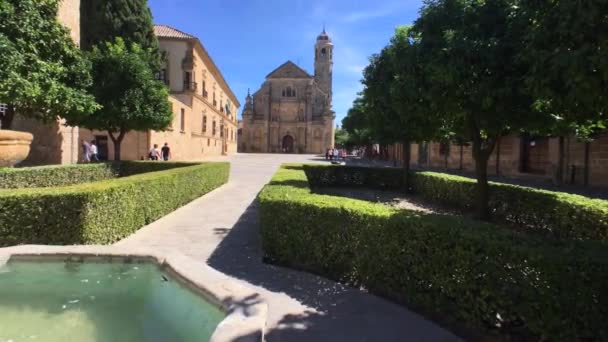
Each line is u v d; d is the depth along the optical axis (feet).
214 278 10.23
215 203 36.27
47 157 51.26
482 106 19.62
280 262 18.76
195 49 115.14
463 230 12.17
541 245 10.65
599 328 9.04
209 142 140.67
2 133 19.51
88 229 18.26
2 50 27.81
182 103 102.47
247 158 142.92
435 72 19.79
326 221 16.94
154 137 82.74
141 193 24.84
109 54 50.60
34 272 11.74
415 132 38.81
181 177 33.71
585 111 13.32
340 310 13.52
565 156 62.49
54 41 35.12
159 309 9.60
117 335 8.36
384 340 11.45
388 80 35.09
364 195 46.68
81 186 20.38
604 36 9.67
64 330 8.77
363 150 229.66
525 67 18.12
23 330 8.65
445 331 12.06
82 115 40.86
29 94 29.63
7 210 17.31
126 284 11.07
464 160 92.79
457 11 20.99
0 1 29.27
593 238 20.29
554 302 9.61
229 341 6.75
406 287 13.93
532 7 12.32
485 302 11.25
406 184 48.29
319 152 230.89
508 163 78.38
